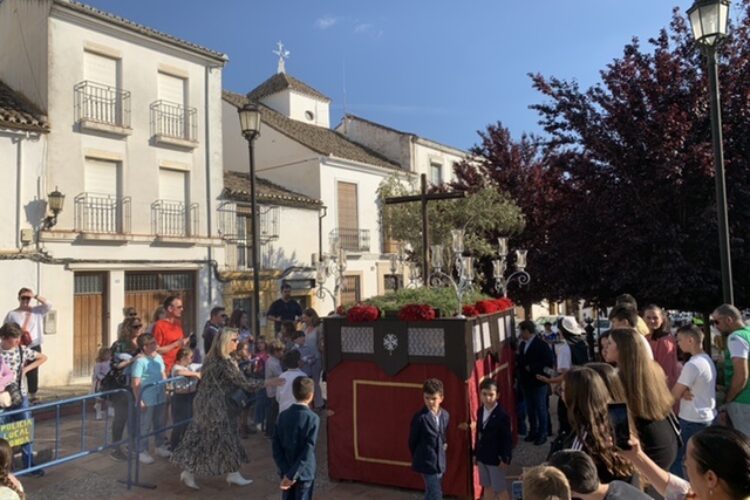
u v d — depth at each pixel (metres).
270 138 21.94
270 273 18.48
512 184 17.64
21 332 6.70
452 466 5.96
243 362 8.79
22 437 6.04
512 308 8.48
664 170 10.08
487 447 5.47
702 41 6.55
